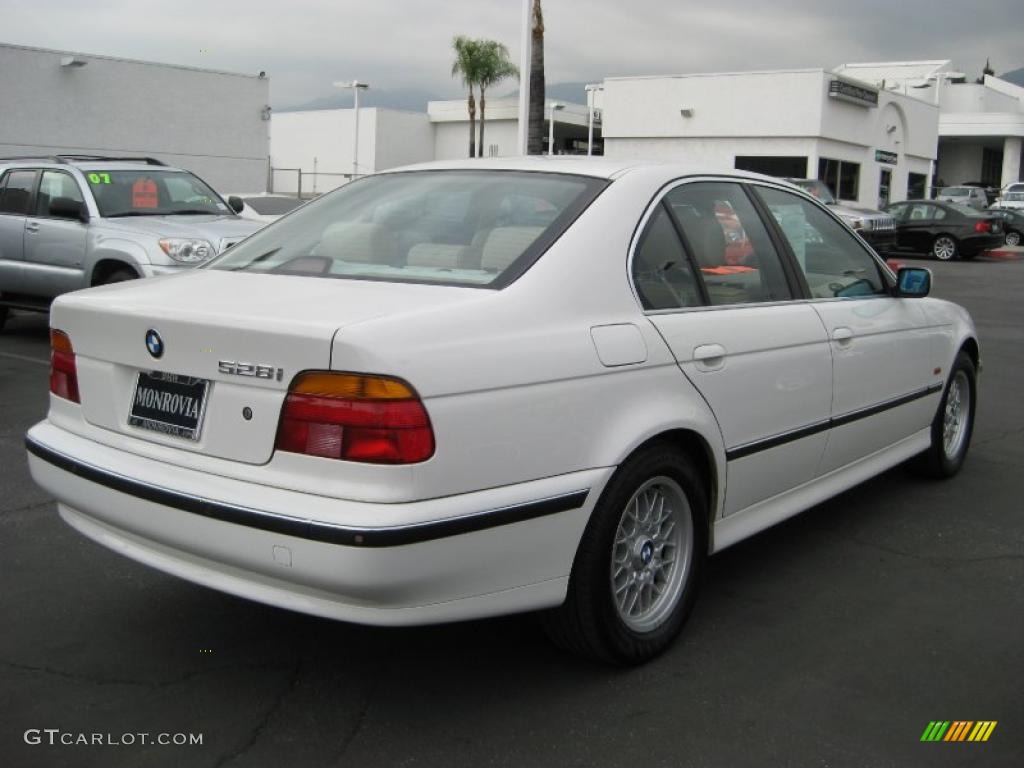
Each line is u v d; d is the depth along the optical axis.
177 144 31.08
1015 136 52.78
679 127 33.53
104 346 3.32
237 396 2.96
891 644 3.80
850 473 4.79
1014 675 3.58
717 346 3.71
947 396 5.70
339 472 2.79
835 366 4.39
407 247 3.61
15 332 10.99
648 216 3.71
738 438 3.84
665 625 3.64
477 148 50.22
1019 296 17.16
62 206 9.43
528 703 3.32
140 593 4.14
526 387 3.03
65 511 3.60
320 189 52.09
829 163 32.72
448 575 2.87
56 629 3.80
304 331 2.81
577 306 3.29
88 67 28.81
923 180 40.16
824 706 3.34
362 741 3.09
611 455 3.25
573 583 3.29
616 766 2.98
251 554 2.88
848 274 4.85
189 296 3.29
